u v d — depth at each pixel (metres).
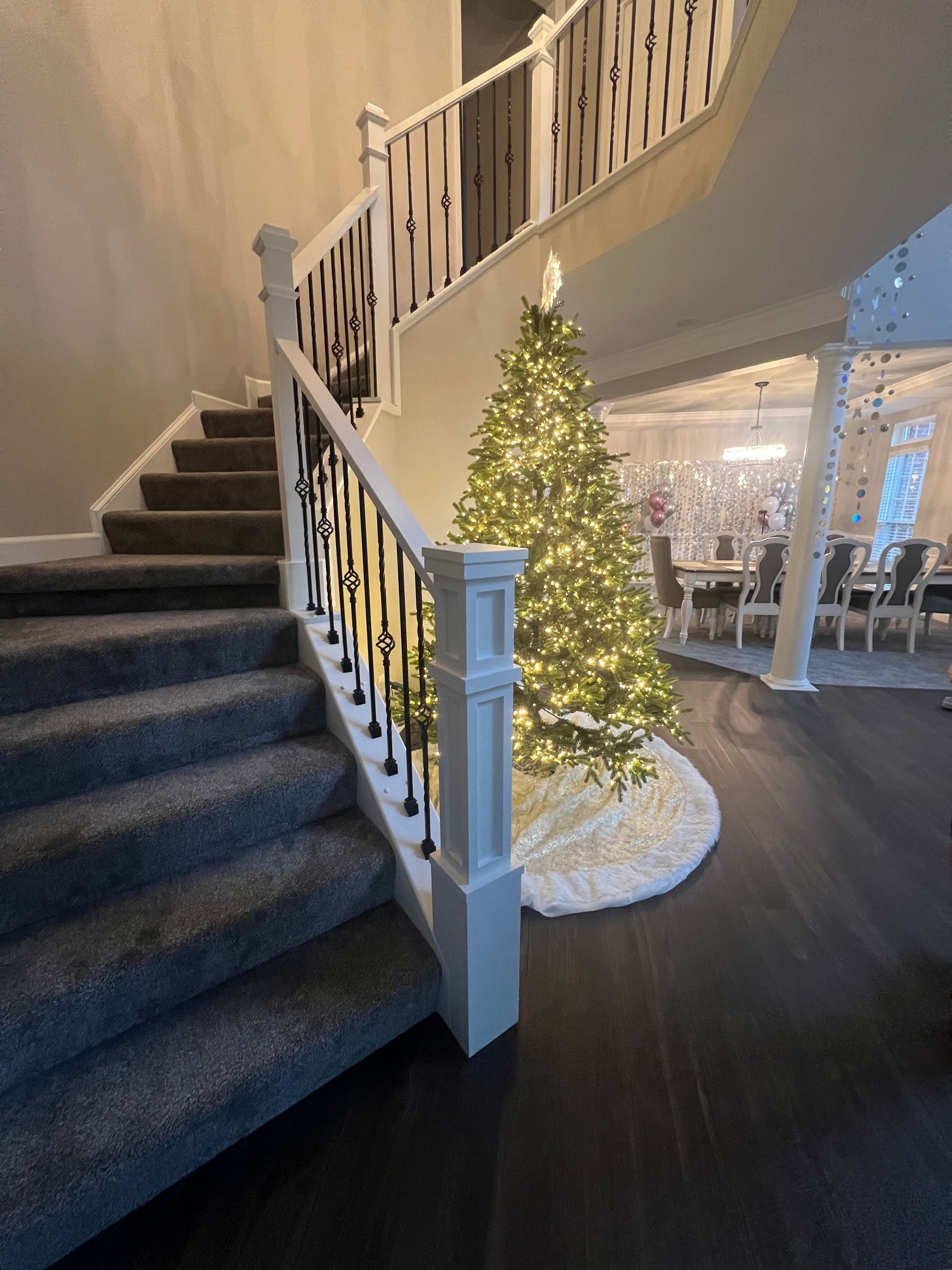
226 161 3.12
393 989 1.21
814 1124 1.11
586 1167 1.04
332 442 1.66
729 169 1.83
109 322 2.45
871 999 1.40
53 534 2.24
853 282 2.81
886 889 1.81
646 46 2.26
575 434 2.10
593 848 2.01
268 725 1.64
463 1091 1.17
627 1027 1.32
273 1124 1.10
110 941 1.11
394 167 3.92
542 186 2.94
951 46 1.31
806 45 1.33
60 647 1.49
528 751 2.16
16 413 2.08
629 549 2.24
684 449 7.47
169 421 2.83
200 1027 1.11
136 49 2.50
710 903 1.75
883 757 2.79
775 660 3.91
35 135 2.08
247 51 3.12
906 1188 1.00
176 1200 0.98
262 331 3.54
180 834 1.29
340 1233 0.94
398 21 3.77
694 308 3.21
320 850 1.42
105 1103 0.97
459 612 1.05
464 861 1.17
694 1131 1.10
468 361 3.07
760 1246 0.93
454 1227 0.95
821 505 3.50
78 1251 0.91
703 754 2.82
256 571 1.99
